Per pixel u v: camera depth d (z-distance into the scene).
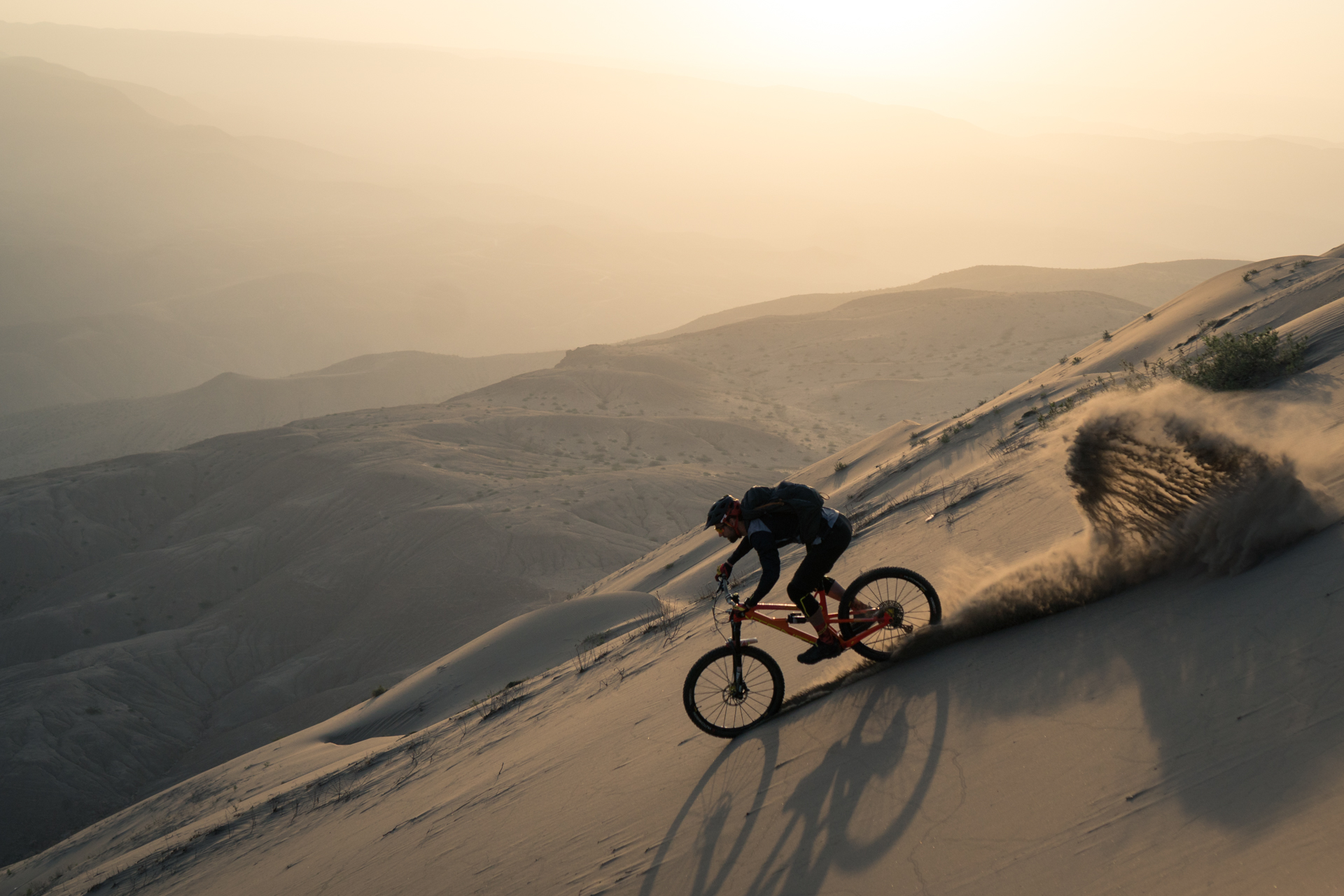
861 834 3.06
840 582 8.05
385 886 5.51
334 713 48.31
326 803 10.07
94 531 87.56
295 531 75.75
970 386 118.38
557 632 21.17
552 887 4.00
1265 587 3.14
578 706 8.16
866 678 4.43
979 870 2.54
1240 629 2.97
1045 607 4.04
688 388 130.75
